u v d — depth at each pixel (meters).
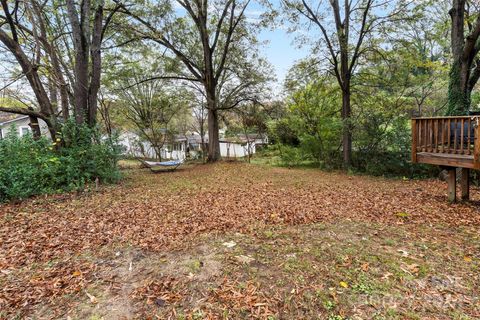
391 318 1.89
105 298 2.15
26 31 7.75
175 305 2.07
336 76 10.34
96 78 7.69
